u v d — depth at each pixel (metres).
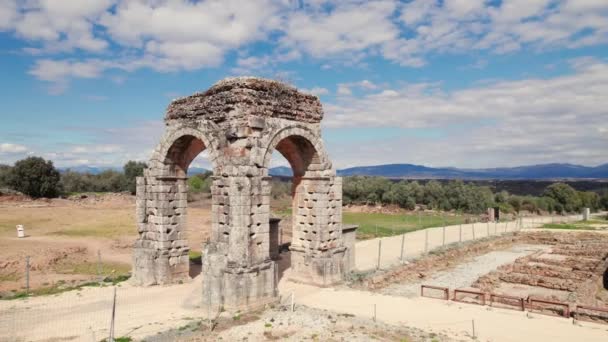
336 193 28.20
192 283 27.25
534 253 43.84
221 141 23.34
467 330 18.97
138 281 26.70
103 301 23.42
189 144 27.19
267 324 19.39
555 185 106.25
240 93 23.20
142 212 27.38
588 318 21.53
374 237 48.81
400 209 84.69
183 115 26.27
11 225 52.38
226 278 21.88
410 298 24.73
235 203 22.30
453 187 88.81
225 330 18.88
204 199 90.94
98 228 52.44
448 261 39.38
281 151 28.52
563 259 40.53
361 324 19.47
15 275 29.69
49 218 59.91
